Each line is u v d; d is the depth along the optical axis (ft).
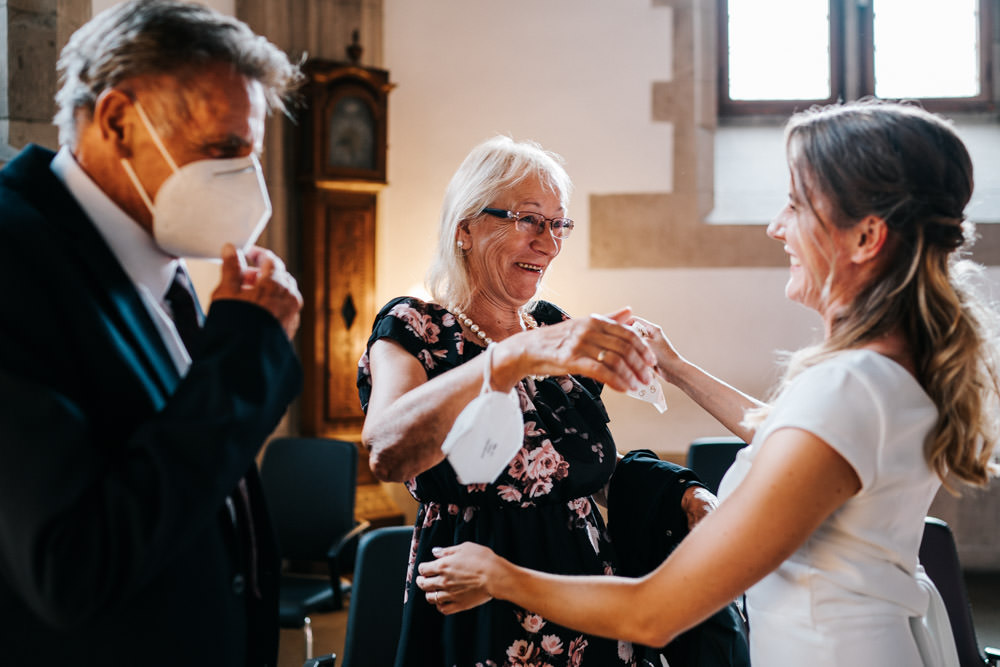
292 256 16.12
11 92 10.59
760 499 3.67
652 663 5.52
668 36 17.04
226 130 3.55
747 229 17.03
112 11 3.61
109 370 3.35
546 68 17.15
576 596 4.04
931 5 17.90
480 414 3.98
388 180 17.30
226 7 15.48
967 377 3.90
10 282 3.17
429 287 5.82
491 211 5.46
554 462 5.19
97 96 3.53
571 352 3.93
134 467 3.08
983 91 17.93
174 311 4.06
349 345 16.12
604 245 17.21
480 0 17.13
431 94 17.25
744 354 17.11
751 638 4.22
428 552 5.13
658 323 17.20
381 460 4.42
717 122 18.30
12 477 2.93
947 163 3.92
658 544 5.57
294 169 15.89
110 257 3.59
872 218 3.90
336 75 15.62
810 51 18.17
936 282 3.91
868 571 3.87
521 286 5.58
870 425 3.73
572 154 17.19
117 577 3.01
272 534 4.16
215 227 3.59
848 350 4.00
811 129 4.11
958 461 3.92
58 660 3.27
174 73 3.46
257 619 4.03
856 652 3.83
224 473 3.19
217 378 3.26
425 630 5.11
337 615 14.76
